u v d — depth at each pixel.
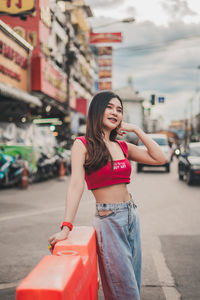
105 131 2.29
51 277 1.34
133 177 16.98
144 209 8.02
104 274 2.18
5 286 3.58
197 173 12.77
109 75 32.38
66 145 20.95
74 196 2.05
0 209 7.98
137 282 2.29
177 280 3.72
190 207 8.31
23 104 16.72
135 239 2.23
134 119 54.34
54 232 5.75
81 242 1.86
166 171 20.25
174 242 5.19
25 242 5.16
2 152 11.73
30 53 17.19
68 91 21.19
